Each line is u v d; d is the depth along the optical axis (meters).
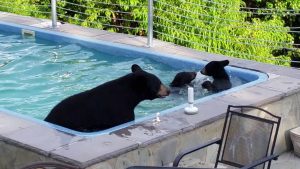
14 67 9.12
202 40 13.60
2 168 5.66
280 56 14.92
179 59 8.77
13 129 5.72
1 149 5.61
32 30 10.42
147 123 5.91
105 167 5.14
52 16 10.52
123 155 5.28
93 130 6.14
